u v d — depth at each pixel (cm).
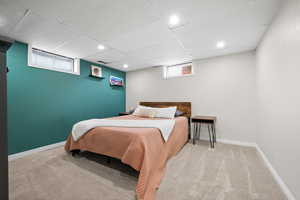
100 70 395
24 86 242
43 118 266
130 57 336
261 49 236
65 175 172
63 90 302
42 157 227
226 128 311
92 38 235
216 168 191
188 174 175
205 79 338
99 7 156
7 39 63
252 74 284
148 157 151
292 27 127
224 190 143
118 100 460
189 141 327
